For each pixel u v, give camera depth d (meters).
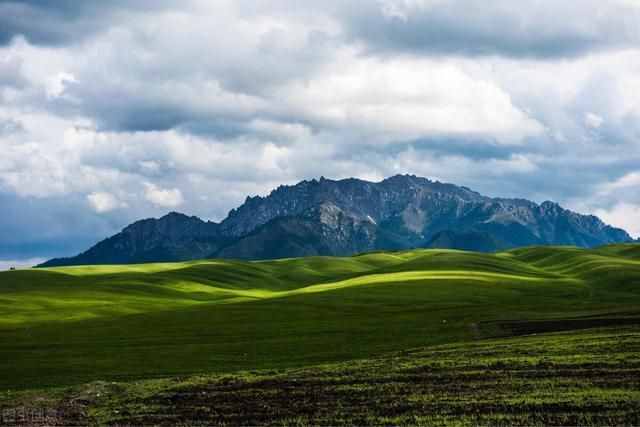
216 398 57.59
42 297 189.00
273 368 75.88
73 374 77.62
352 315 122.88
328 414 49.69
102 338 106.44
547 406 46.97
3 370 81.31
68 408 58.25
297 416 49.81
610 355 61.81
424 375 60.03
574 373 55.84
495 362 62.84
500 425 43.69
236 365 79.19
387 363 68.06
